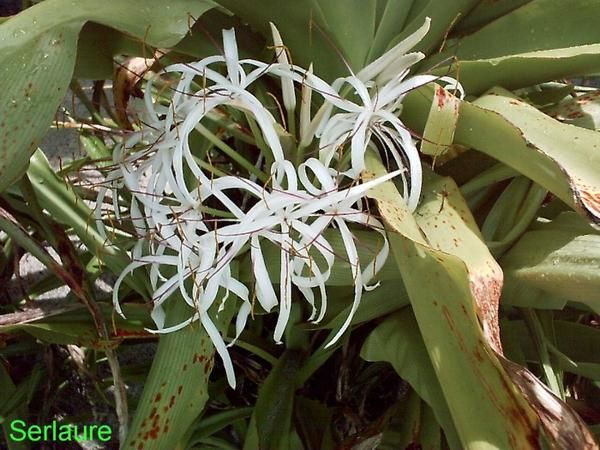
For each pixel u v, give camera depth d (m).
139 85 0.65
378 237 0.55
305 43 0.59
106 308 0.67
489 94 0.57
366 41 0.58
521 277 0.56
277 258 0.56
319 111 0.52
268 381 0.69
